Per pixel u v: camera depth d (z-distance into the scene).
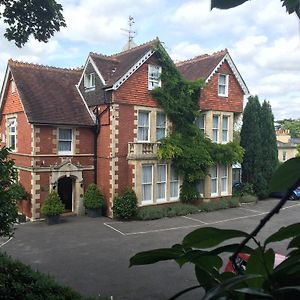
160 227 16.33
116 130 18.12
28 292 6.98
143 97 18.83
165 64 19.14
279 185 0.97
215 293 0.76
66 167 18.14
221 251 1.01
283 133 50.00
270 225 16.50
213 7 0.96
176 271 10.77
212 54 22.16
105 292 9.26
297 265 0.87
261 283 0.94
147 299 8.84
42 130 17.58
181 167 19.77
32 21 8.66
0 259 8.67
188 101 19.84
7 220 8.41
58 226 16.41
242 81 22.25
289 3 1.01
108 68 19.14
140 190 18.44
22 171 18.27
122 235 14.95
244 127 24.78
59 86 19.94
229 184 22.16
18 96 18.69
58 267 11.14
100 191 18.62
